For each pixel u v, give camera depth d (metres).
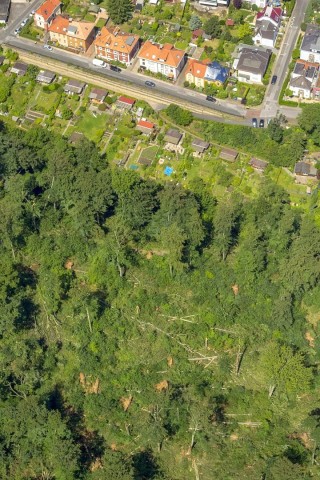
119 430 187.00
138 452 182.88
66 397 193.38
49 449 177.50
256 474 172.50
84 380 196.75
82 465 177.50
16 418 179.50
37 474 177.00
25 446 179.12
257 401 192.88
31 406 179.12
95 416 189.88
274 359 189.12
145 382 195.38
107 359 199.75
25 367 194.12
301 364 189.12
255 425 189.12
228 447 184.50
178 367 199.38
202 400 189.62
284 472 167.62
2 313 199.50
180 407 187.88
